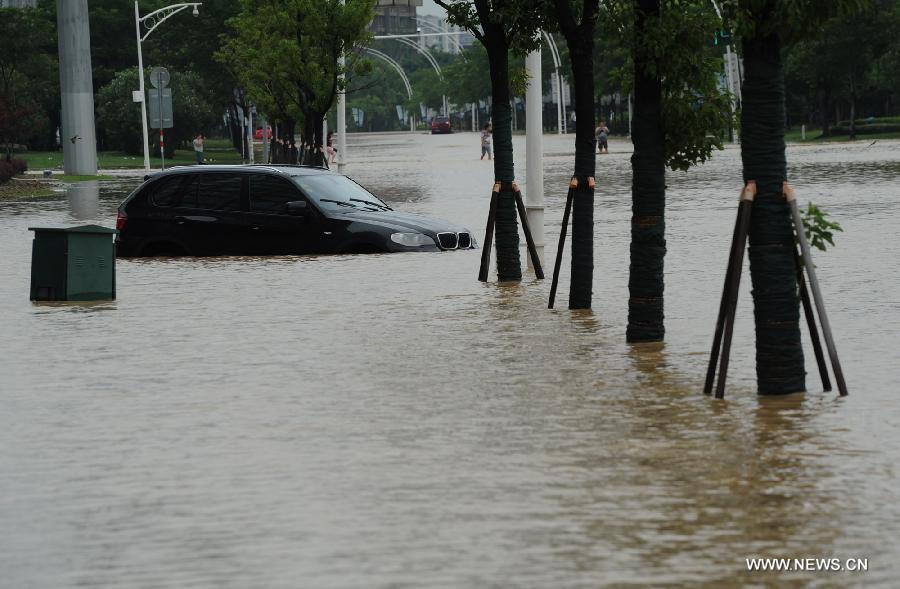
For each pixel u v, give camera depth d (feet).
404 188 323.16
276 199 169.27
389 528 52.39
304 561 48.60
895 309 107.24
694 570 46.96
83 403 78.79
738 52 93.97
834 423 69.36
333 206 168.96
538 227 148.77
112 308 123.13
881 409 72.49
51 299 129.49
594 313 112.98
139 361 93.20
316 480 59.82
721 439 66.39
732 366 86.43
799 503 54.90
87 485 59.98
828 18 76.13
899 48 643.45
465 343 97.96
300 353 94.84
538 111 147.43
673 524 52.39
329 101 364.79
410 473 60.80
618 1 97.66
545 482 58.85
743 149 76.84
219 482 59.88
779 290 76.48
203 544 50.93
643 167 95.76
